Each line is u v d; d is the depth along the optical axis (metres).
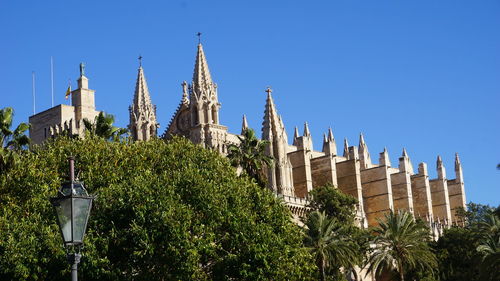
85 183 57.59
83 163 60.22
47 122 107.12
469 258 111.31
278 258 56.16
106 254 52.75
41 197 55.09
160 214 52.78
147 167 61.22
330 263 86.38
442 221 162.25
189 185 56.72
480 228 107.56
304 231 86.12
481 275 89.00
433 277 106.50
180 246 52.50
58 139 68.38
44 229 51.28
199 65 119.94
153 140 66.12
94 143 62.94
